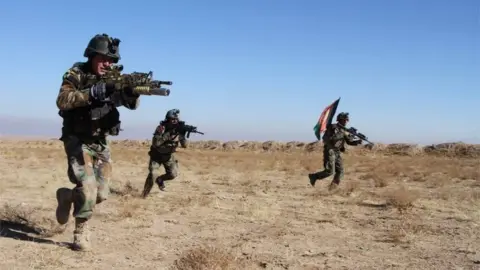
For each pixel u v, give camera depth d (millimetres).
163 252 6703
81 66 6422
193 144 91500
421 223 9453
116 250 6738
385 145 68875
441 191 15547
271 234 8180
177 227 8586
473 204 12359
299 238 7926
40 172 20172
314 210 11039
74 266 5879
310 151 77750
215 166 30922
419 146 66375
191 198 12359
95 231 8000
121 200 11656
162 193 13742
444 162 39500
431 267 6273
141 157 40750
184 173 23156
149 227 8477
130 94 6199
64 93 6176
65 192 6969
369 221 9648
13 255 6215
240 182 18109
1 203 10703
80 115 6430
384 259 6656
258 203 11820
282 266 6168
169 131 12477
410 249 7285
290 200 12766
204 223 9031
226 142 90500
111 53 6371
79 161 6488
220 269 5656
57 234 7547
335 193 14391
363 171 27453
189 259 5734
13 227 7898
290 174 24125
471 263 6477
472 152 60562
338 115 15000
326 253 6934
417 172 25859
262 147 85312
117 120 6637
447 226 9180
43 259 6051
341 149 15000
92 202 6555
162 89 6156
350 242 7727
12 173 19391
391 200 11977
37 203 10992
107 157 6938
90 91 6125
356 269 6129
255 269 5961
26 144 94188
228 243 7363
